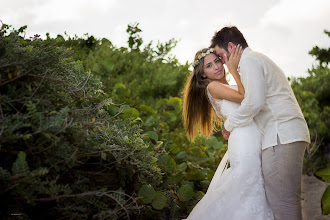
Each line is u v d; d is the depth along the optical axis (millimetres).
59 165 1901
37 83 1951
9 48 1942
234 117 2430
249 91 2336
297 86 6391
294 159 2291
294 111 2350
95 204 1916
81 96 2258
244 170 2396
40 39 2193
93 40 5250
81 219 1875
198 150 3365
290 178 2281
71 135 1989
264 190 2383
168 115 3934
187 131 3207
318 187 4156
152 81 5348
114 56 5133
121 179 2174
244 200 2365
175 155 3504
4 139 1619
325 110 5828
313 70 6727
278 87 2383
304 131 2344
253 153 2428
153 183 2480
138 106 3914
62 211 1828
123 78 5055
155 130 3496
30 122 1788
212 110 3137
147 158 2373
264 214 2334
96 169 2152
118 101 3713
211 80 2932
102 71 3668
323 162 5074
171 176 2857
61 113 1812
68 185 1867
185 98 3145
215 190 2498
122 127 2592
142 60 5699
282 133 2316
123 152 2195
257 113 2381
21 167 1588
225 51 2664
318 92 6129
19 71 1822
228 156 2668
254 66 2363
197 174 3205
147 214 2377
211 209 2447
